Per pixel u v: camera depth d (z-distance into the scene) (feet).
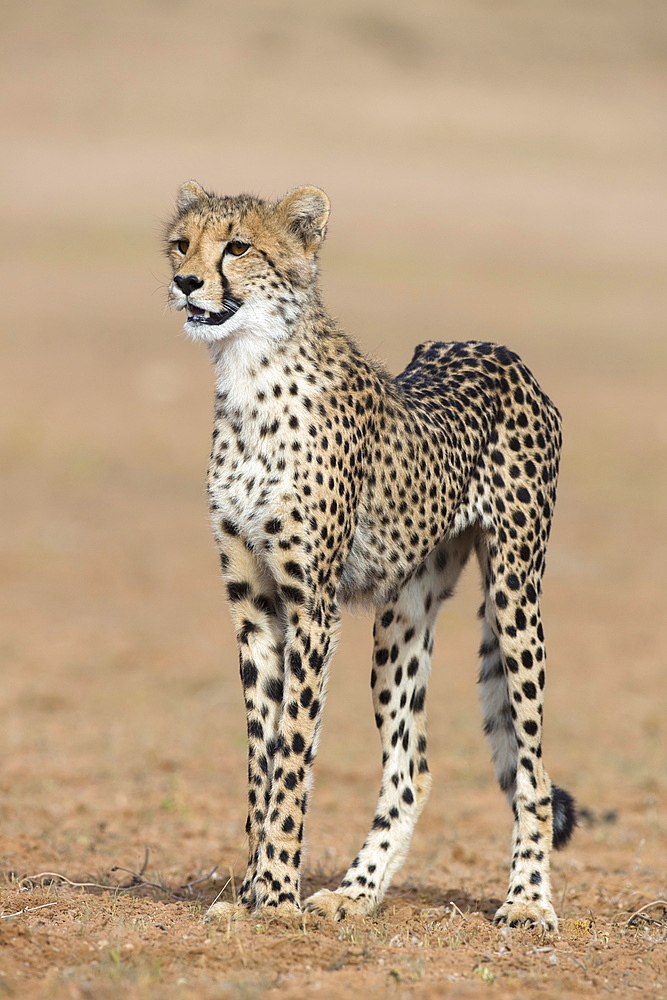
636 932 34.27
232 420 34.58
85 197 294.05
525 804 36.42
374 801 53.62
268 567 34.50
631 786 56.08
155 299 207.82
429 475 36.40
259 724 34.78
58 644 75.20
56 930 31.04
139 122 389.39
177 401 147.95
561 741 62.28
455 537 39.14
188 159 343.26
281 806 33.42
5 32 474.08
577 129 414.41
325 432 34.01
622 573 93.81
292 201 35.50
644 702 68.39
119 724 62.69
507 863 44.47
